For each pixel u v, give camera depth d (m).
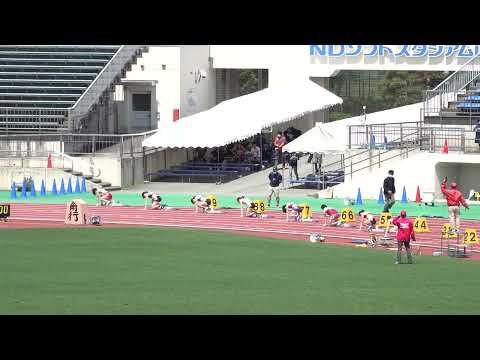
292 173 171.38
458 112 165.12
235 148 178.75
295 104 181.62
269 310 71.00
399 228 93.00
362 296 76.38
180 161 181.00
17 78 190.38
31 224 123.06
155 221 127.06
